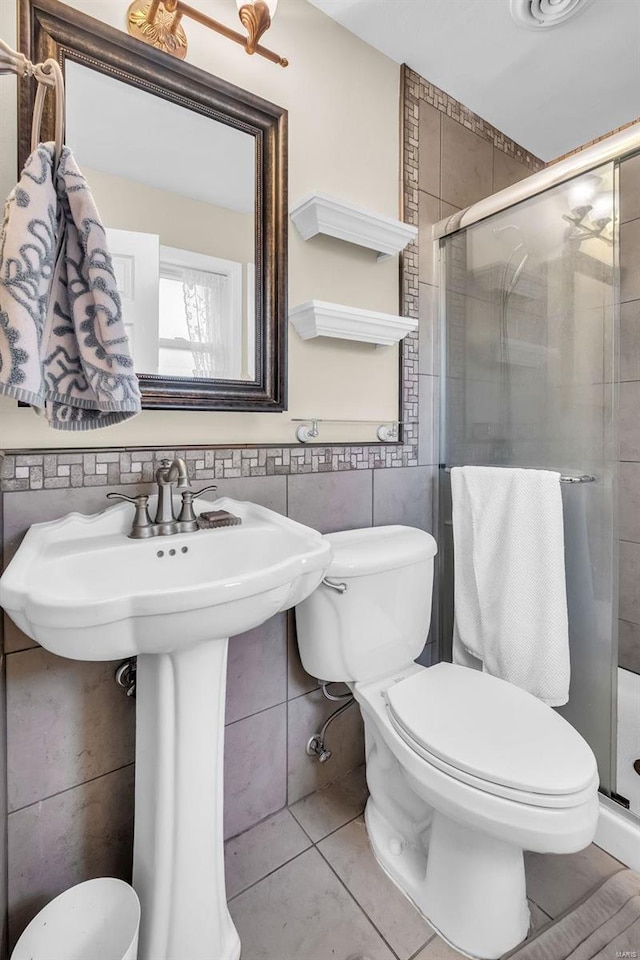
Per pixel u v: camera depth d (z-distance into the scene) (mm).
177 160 1053
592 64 1470
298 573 780
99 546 864
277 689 1271
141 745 875
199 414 1117
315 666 1181
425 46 1401
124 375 756
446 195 1614
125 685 1005
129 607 628
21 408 904
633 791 1300
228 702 1187
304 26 1261
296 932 991
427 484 1602
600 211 1174
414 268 1532
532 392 1354
